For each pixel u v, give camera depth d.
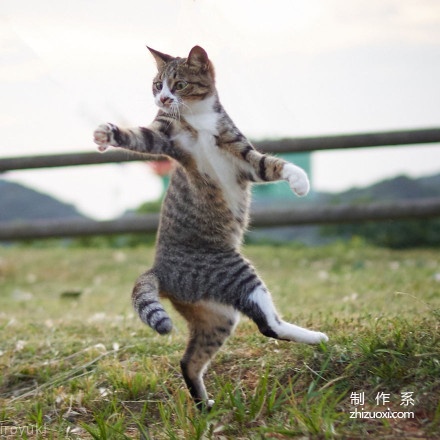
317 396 2.23
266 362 2.41
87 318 3.10
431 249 4.64
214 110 2.49
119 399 2.39
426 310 2.66
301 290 3.38
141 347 2.63
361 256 4.21
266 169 2.40
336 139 3.57
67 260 4.43
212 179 2.46
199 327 2.40
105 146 2.31
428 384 2.21
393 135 3.55
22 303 3.52
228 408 2.29
